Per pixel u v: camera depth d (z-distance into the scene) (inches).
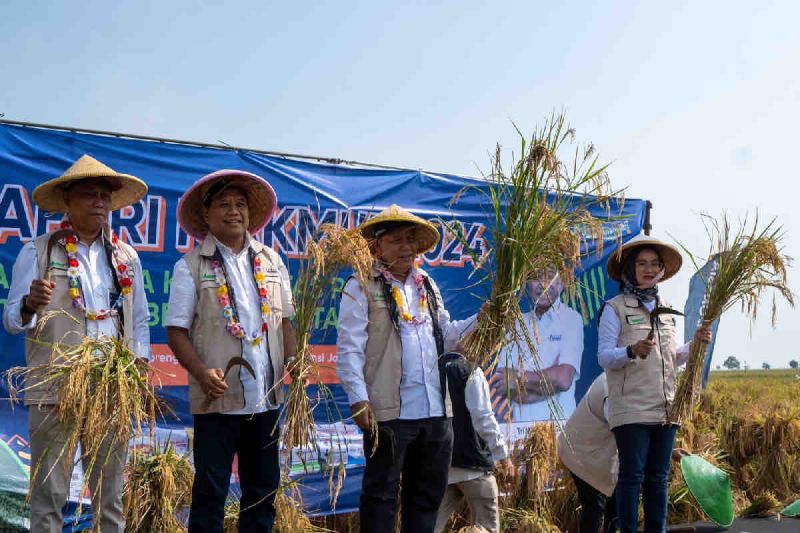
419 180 261.4
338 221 245.3
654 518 206.1
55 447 149.7
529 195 167.9
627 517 201.8
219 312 155.5
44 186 162.1
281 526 201.3
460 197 267.7
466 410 188.9
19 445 196.9
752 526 259.3
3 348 199.6
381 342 164.7
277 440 158.4
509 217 168.7
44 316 148.2
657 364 208.5
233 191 161.3
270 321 159.8
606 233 291.9
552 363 279.0
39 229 205.8
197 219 170.9
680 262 219.8
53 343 151.9
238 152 231.5
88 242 162.7
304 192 240.4
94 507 150.4
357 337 163.6
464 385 189.0
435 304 175.0
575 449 221.9
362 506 162.6
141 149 218.4
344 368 162.1
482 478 189.0
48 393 149.3
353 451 237.0
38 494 149.5
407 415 162.9
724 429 312.7
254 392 154.1
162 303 219.0
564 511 250.5
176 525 189.8
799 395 432.8
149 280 217.6
